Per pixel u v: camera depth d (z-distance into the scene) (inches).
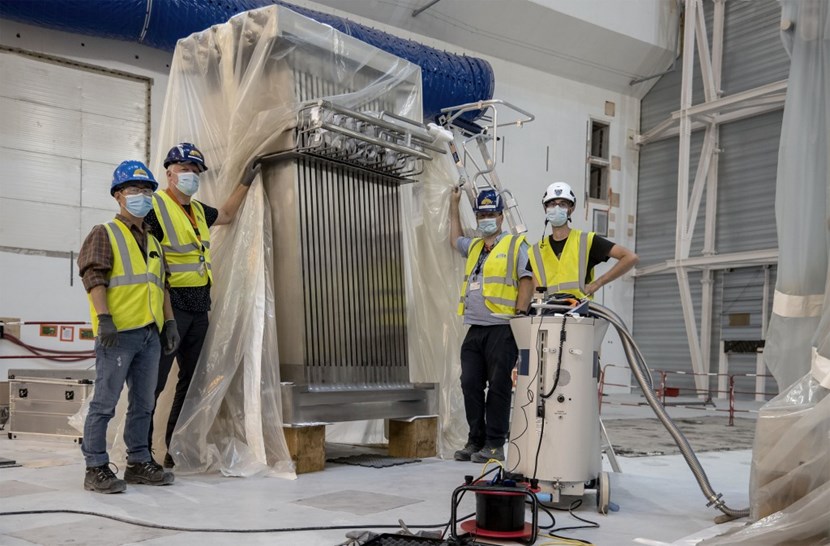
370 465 181.5
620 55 560.1
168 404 179.2
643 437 257.1
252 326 172.2
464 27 477.7
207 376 171.0
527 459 133.7
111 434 179.0
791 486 110.7
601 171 593.3
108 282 140.6
